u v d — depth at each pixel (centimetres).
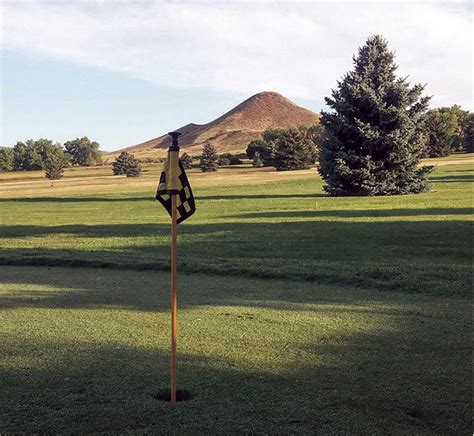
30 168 16212
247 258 1419
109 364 609
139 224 2567
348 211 2809
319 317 811
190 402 498
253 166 12669
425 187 4075
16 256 1494
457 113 14712
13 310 886
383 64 4200
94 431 444
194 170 12319
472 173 6075
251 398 506
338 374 569
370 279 1065
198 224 2433
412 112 4153
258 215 2770
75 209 3828
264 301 933
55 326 779
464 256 1385
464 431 441
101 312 866
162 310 875
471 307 859
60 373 580
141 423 456
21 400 508
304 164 10525
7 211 3794
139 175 11662
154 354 644
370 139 3984
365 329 742
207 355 638
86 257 1448
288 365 599
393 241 1672
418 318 797
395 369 583
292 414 470
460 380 550
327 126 4244
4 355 645
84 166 18100
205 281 1135
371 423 453
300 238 1827
